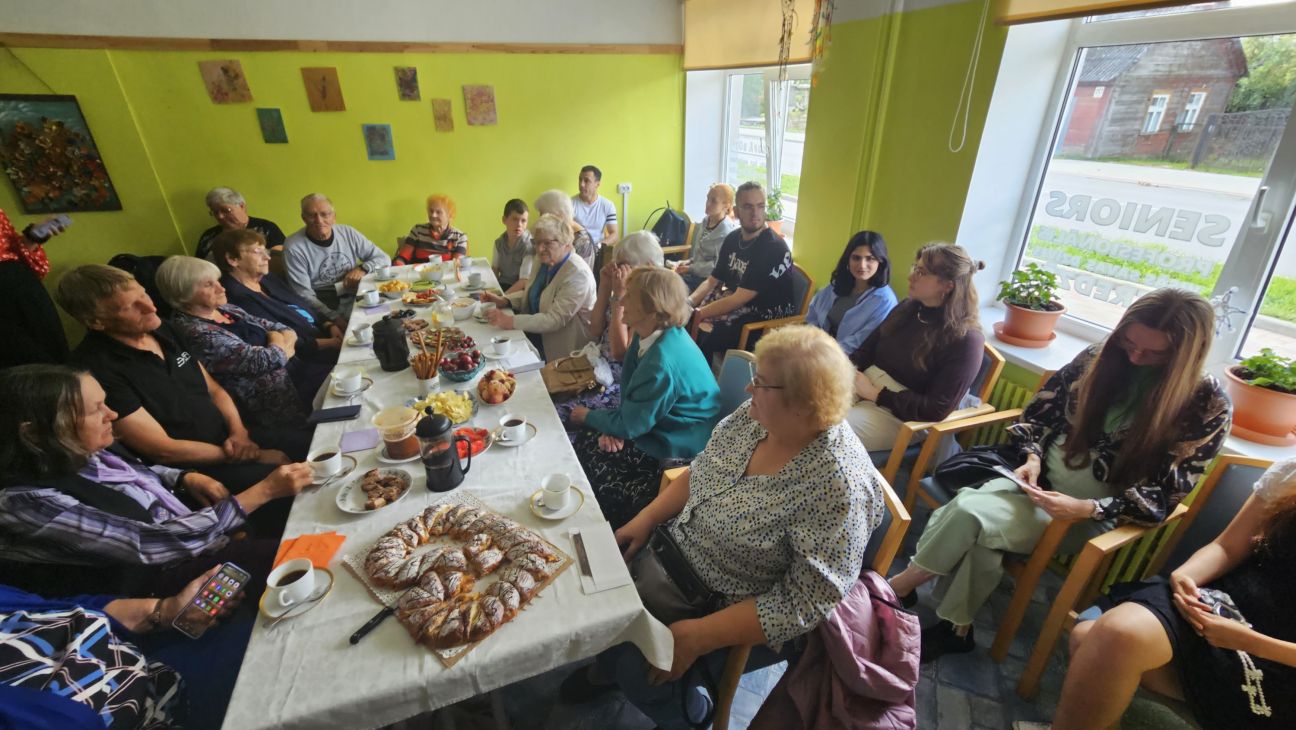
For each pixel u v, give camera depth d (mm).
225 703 1123
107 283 1544
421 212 4207
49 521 1109
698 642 1105
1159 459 1408
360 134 3857
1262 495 1213
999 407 2242
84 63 3230
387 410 1446
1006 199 2285
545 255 2568
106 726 935
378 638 940
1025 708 1505
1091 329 2156
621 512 1782
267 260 2623
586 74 4223
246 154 3686
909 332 1996
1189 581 1219
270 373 2146
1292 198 1556
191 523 1272
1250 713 1104
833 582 1027
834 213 2898
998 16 1967
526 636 940
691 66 4242
